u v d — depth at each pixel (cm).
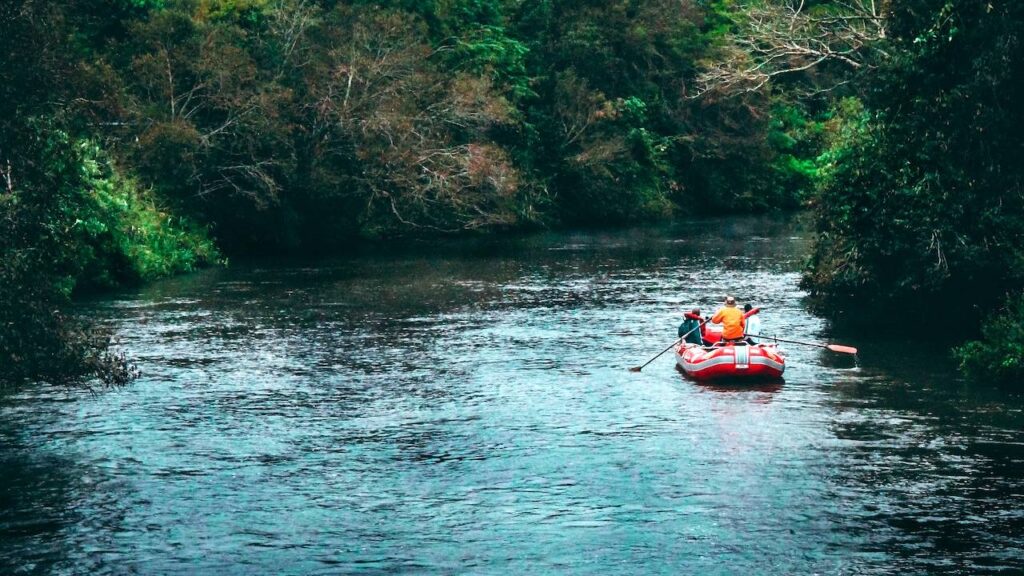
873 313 2661
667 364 2162
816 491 1353
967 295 2448
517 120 5819
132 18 4516
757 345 2009
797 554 1155
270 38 4719
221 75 4269
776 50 3988
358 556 1166
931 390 1900
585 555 1162
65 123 1570
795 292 3173
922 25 2112
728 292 3194
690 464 1474
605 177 6291
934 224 2198
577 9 6556
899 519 1253
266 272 3800
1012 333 1981
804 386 1950
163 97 4284
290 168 4453
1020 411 1744
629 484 1392
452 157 4900
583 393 1911
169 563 1148
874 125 2294
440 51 5706
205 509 1312
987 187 2064
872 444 1560
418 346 2356
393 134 4784
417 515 1288
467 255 4403
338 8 4872
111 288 3338
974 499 1318
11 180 1493
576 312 2831
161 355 2250
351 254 4494
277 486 1397
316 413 1772
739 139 6950
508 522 1262
